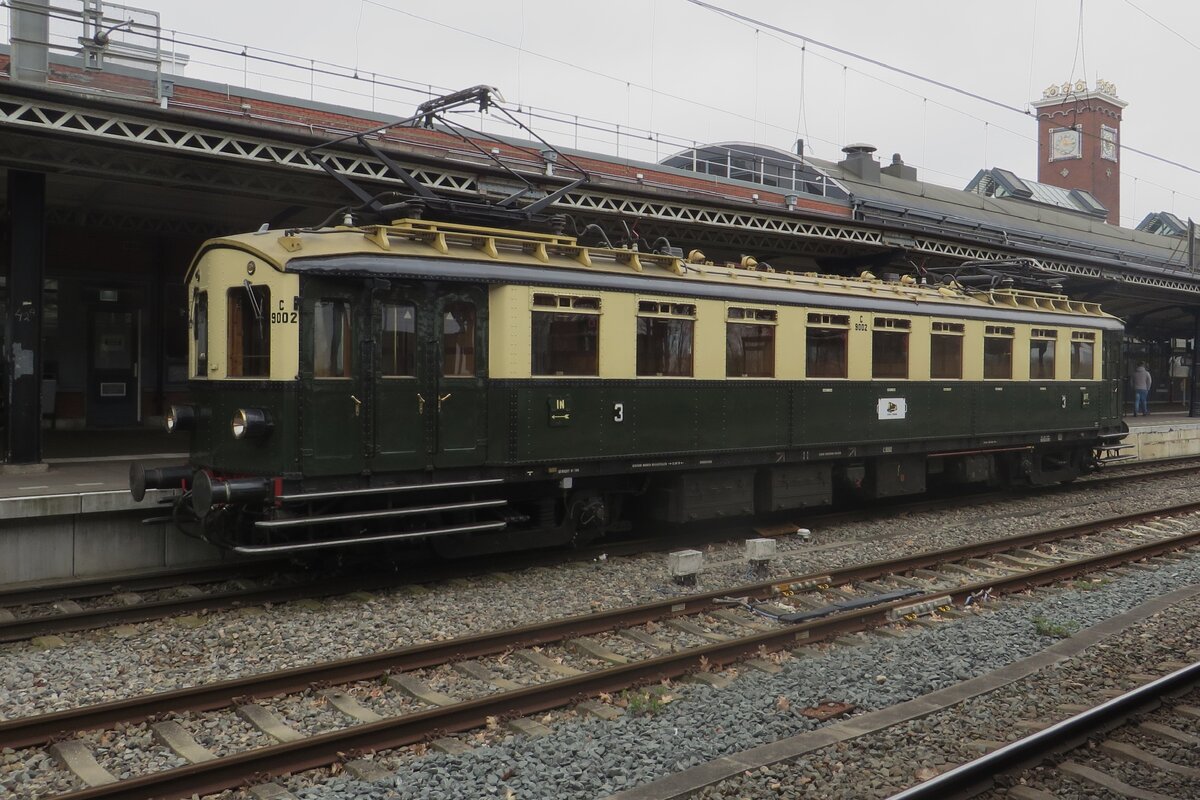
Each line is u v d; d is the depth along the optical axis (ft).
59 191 53.93
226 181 45.50
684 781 16.53
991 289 54.24
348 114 55.88
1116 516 46.24
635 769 17.37
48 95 35.81
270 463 28.25
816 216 63.82
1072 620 27.86
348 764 17.43
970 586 30.89
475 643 24.04
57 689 21.35
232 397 29.89
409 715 18.67
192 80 49.21
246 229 67.46
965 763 17.26
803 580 31.73
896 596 30.35
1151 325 127.95
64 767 17.31
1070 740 18.24
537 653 24.27
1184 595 30.71
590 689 21.26
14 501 30.32
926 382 47.26
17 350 40.52
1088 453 60.39
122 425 66.44
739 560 36.01
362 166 44.78
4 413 59.31
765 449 40.22
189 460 32.96
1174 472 67.92
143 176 43.01
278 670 22.94
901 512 48.83
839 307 43.09
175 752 17.97
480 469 32.19
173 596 30.12
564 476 33.86
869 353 44.47
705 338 37.93
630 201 55.47
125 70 46.39
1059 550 39.17
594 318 34.53
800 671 22.91
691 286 37.45
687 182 80.28
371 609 28.30
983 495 55.21
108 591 30.07
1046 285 58.75
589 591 30.99
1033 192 171.73
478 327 31.94
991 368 51.01
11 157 39.27
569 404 33.63
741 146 110.83
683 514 38.63
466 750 18.11
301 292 27.96
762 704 20.61
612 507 38.63
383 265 29.30
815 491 44.11
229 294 30.22
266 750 16.94
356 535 29.94
